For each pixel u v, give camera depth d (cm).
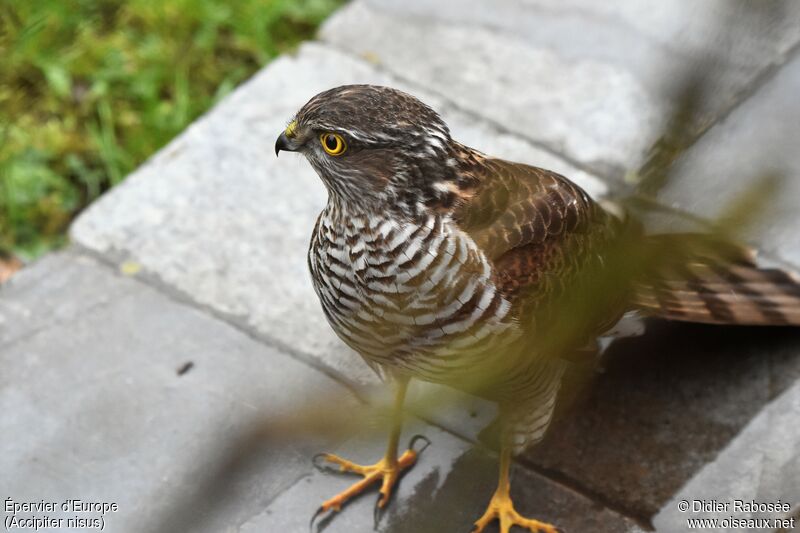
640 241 398
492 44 908
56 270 776
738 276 665
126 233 793
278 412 337
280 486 647
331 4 991
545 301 536
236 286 760
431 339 538
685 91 325
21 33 929
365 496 643
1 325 742
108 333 736
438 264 517
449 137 530
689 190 412
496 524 628
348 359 708
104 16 980
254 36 962
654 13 913
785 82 815
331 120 517
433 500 641
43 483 659
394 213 521
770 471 638
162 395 700
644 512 628
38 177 877
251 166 831
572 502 636
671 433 662
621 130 838
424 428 671
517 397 582
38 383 708
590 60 890
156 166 834
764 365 688
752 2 324
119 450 673
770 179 325
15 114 916
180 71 937
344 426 332
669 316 655
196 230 793
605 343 706
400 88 877
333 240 545
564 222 549
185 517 422
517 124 849
